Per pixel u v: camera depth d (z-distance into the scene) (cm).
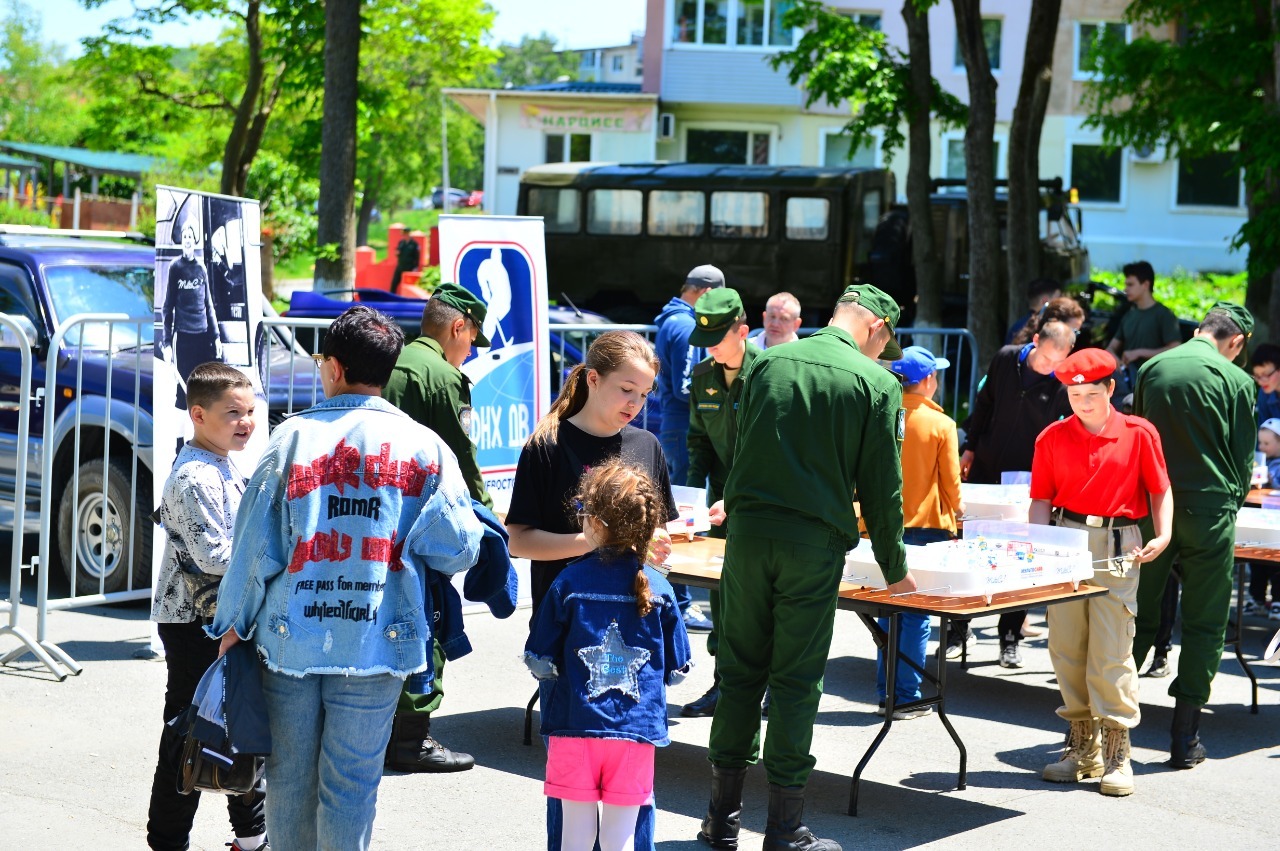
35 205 4497
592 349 445
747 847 482
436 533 350
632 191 1928
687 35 3164
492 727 612
